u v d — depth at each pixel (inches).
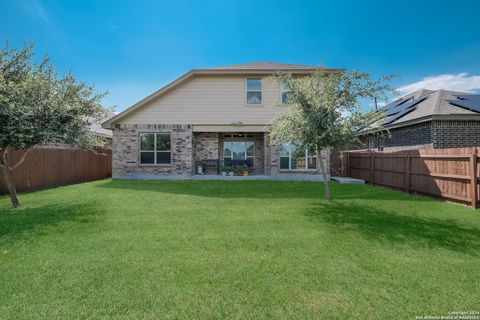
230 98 574.2
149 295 121.0
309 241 190.2
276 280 134.9
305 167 562.3
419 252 171.3
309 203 318.3
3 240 189.3
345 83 305.3
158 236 198.8
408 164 399.9
